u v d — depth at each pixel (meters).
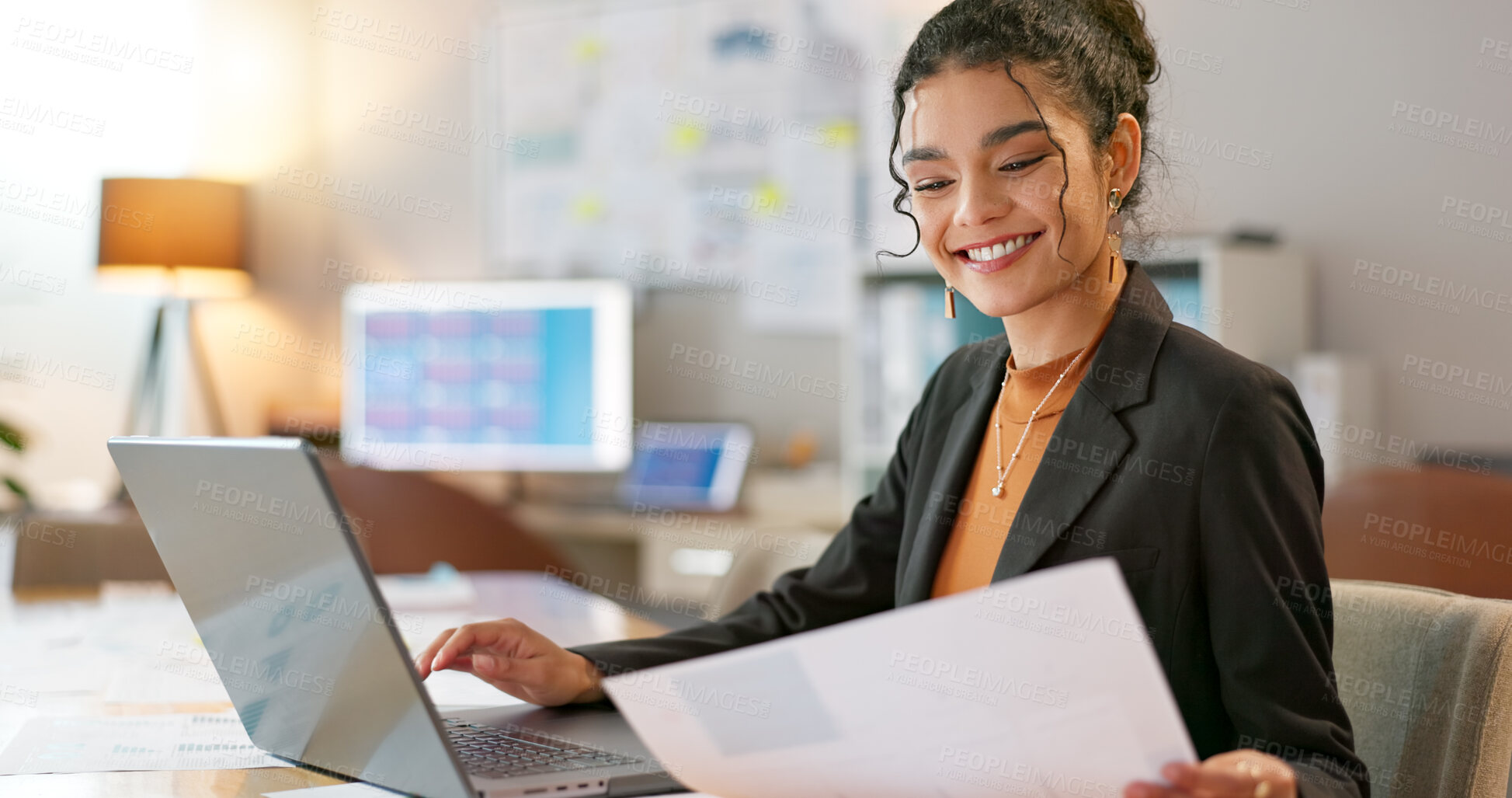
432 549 3.16
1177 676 0.99
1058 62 1.08
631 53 4.17
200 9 4.48
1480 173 2.99
